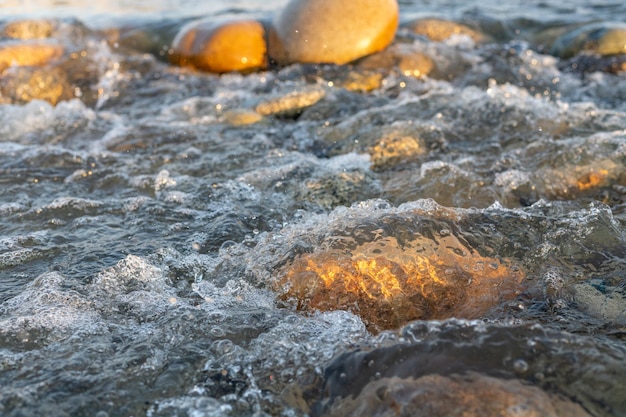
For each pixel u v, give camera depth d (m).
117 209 1.12
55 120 1.34
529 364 0.68
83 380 0.76
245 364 0.79
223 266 1.01
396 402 0.66
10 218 1.10
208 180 1.18
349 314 0.89
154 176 1.18
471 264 0.95
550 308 0.90
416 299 0.91
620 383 0.66
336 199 1.13
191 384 0.76
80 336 0.84
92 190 1.16
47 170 1.20
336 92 1.39
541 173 1.16
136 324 0.87
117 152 1.25
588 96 1.45
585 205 1.11
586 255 1.00
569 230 1.03
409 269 0.92
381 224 0.98
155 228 1.08
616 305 0.90
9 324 0.86
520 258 0.99
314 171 1.18
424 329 0.76
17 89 1.44
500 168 1.18
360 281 0.91
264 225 1.09
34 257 1.04
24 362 0.79
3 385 0.75
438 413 0.63
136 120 1.36
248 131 1.30
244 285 0.95
